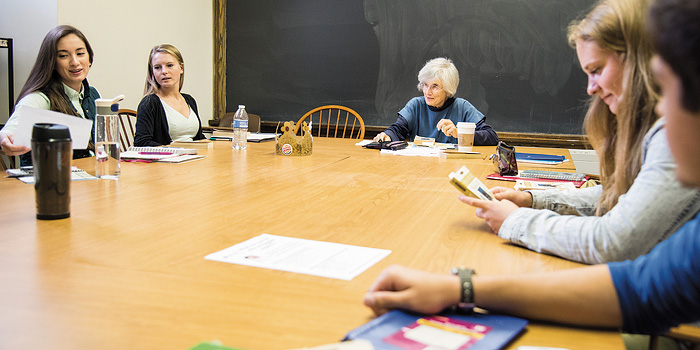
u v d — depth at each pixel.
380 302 0.74
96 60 3.75
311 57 4.68
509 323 0.71
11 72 3.35
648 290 0.73
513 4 4.19
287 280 0.87
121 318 0.71
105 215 1.29
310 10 4.62
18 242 1.05
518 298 0.73
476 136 3.16
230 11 4.81
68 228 1.17
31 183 1.69
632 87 1.01
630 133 1.04
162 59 3.24
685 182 0.54
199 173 1.94
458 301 0.73
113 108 1.80
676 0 0.46
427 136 3.49
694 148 0.50
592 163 4.13
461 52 4.33
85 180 1.77
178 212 1.33
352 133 4.32
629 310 0.73
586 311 0.73
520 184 1.81
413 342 0.64
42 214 1.24
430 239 1.13
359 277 0.90
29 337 0.65
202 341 0.65
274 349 0.64
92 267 0.91
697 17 0.45
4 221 1.21
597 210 1.21
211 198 1.51
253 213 1.34
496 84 4.29
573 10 4.09
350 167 2.18
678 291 0.71
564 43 4.14
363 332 0.66
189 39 4.60
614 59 1.04
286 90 4.76
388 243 1.10
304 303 0.78
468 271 0.77
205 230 1.17
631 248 0.90
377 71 4.54
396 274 0.76
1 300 0.77
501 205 1.16
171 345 0.64
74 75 2.63
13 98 3.46
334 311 0.76
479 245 1.09
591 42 1.06
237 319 0.72
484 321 0.72
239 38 4.82
